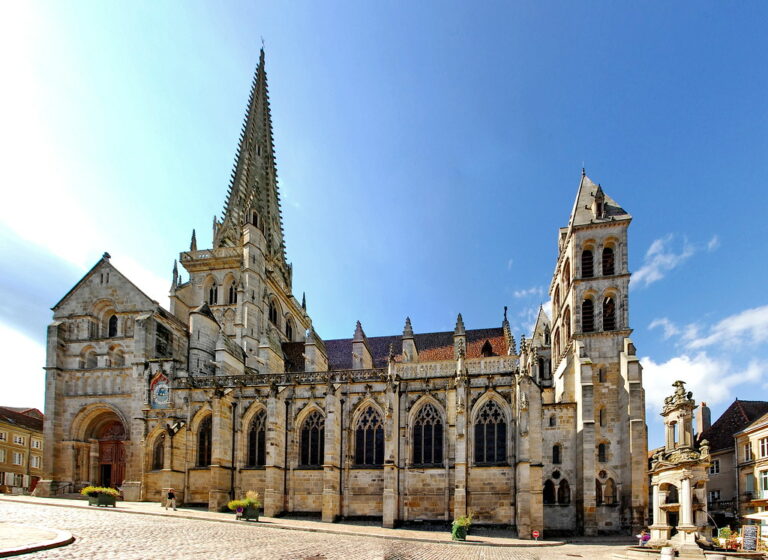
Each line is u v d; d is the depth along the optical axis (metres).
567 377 64.94
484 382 56.94
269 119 100.19
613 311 64.56
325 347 90.81
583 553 38.72
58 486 62.91
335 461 56.34
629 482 57.12
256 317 81.19
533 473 51.19
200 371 68.50
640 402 58.12
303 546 33.84
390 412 55.84
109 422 66.62
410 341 74.81
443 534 47.91
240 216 90.94
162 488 56.28
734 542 40.78
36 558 22.19
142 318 63.88
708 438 76.75
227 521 44.91
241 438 60.25
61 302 69.56
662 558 31.98
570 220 70.81
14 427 89.62
